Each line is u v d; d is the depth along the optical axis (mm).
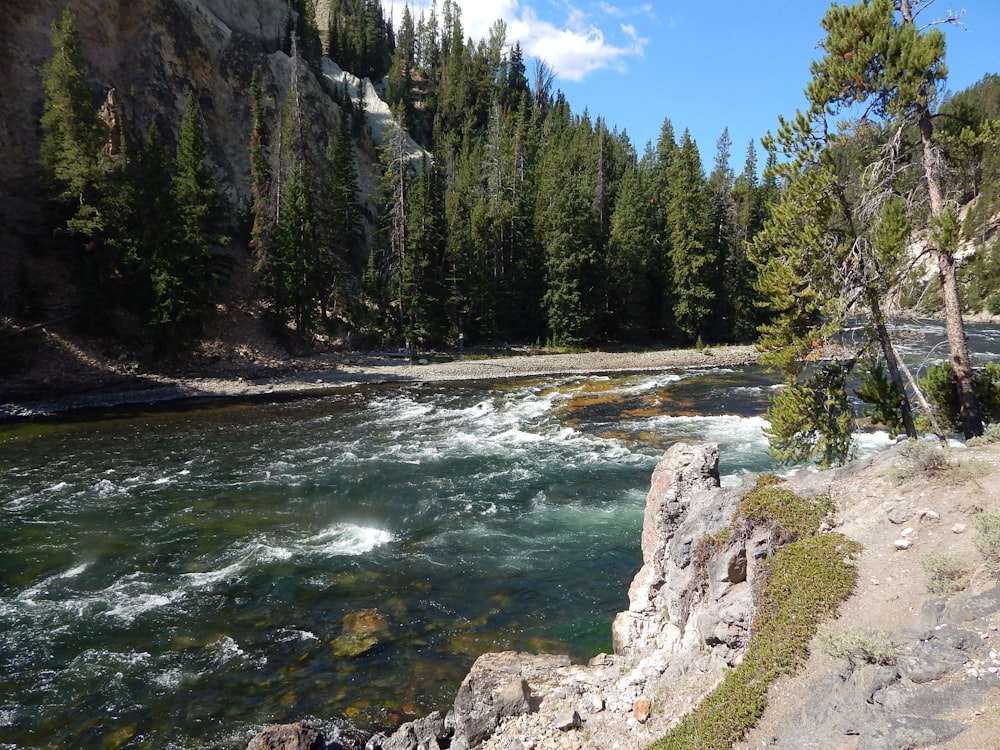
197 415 30953
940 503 7301
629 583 13148
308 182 48500
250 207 53219
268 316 46281
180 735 8672
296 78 55406
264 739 7641
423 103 101750
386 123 75938
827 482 8555
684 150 54656
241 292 48688
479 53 102438
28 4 44500
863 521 7578
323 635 11195
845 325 13414
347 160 55094
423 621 11656
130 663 10344
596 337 57812
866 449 21516
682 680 7508
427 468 21359
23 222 39031
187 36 56531
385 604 12297
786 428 14461
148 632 11289
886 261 12547
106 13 51062
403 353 50188
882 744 4848
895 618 6055
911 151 12820
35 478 20375
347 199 54719
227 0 69750
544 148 74688
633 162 83625
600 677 8586
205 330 43219
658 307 61000
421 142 90938
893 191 12781
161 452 23656
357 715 9039
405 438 25844
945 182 12719
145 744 8508
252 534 15797
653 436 25328
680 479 10102
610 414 29703
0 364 32656
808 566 7035
